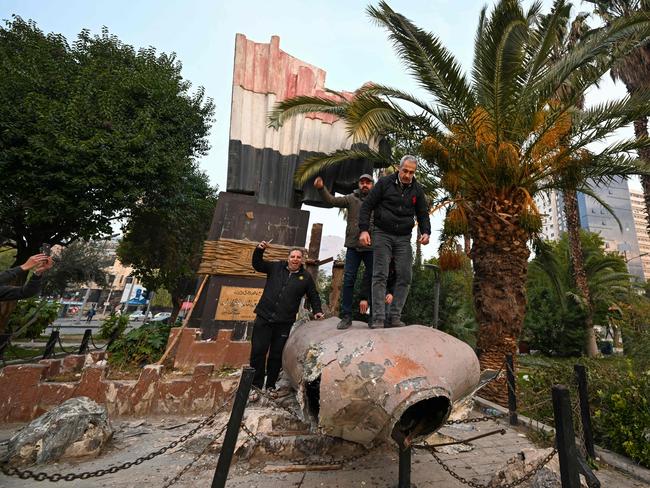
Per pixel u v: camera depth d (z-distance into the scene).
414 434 2.46
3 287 3.19
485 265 7.23
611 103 6.42
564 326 17.50
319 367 2.47
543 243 9.70
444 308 13.90
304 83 9.11
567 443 2.13
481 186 7.48
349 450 3.58
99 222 10.73
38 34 11.25
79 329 24.27
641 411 4.06
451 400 2.24
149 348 6.24
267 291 4.34
